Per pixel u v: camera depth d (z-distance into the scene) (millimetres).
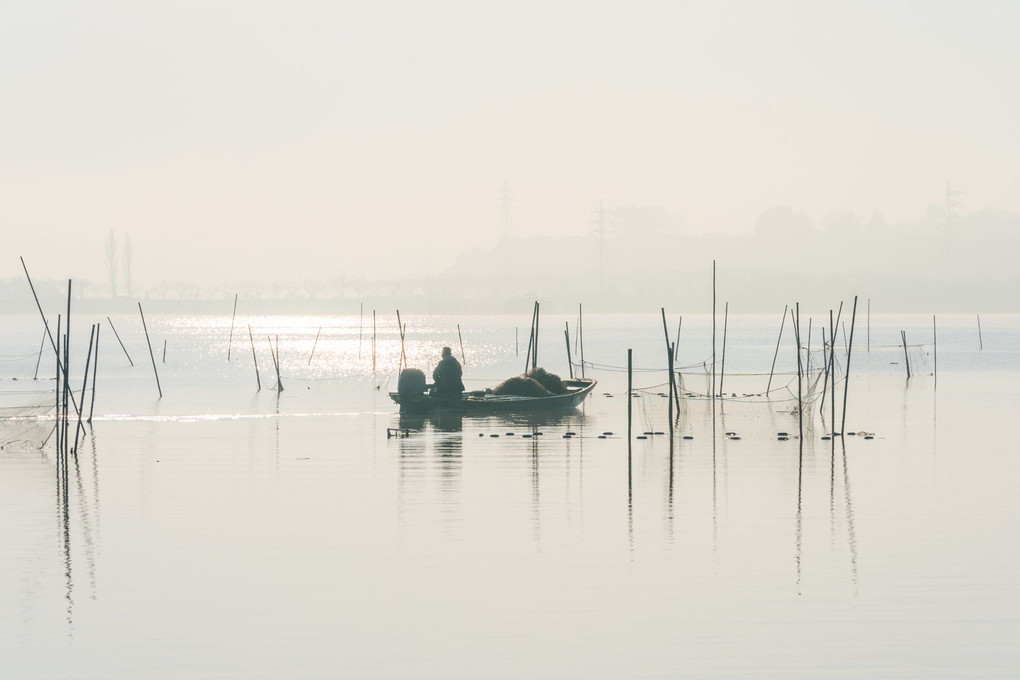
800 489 42062
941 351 171875
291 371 135375
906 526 35219
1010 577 28969
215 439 58500
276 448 54531
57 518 36625
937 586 28156
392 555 31484
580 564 30406
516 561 30766
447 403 70938
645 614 25938
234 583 28594
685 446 55219
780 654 23250
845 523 35688
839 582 28547
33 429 63344
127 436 60250
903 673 22188
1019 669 22375
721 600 27000
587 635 24484
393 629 24938
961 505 38750
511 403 71812
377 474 45812
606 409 76625
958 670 22344
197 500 39844
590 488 42312
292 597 27359
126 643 24031
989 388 96312
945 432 61375
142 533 34344
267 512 37625
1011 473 45938
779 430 63062
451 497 40406
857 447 54719
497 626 25125
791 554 31469
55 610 26297
